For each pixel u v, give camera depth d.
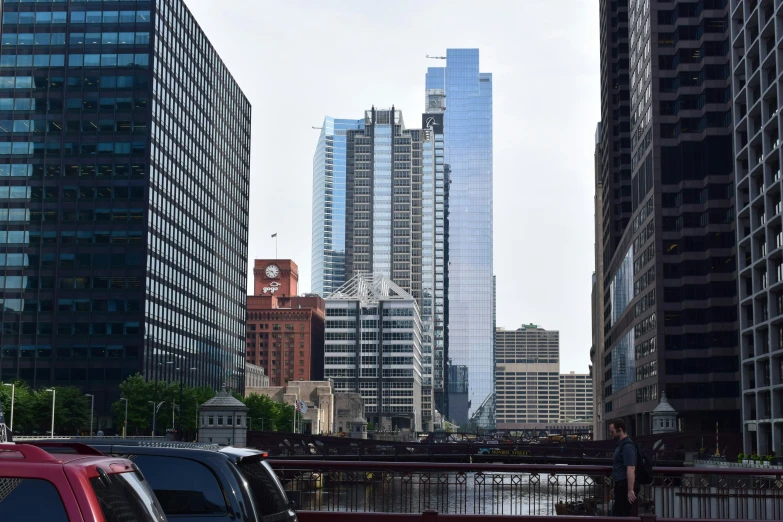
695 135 141.12
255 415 189.38
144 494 8.13
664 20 146.12
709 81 139.25
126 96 166.25
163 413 142.75
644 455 19.94
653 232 142.88
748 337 112.31
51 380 159.50
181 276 182.88
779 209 99.69
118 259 162.12
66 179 164.75
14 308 161.50
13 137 166.25
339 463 21.25
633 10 168.38
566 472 21.14
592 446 113.06
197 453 12.08
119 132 165.38
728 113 138.12
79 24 168.25
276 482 13.05
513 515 19.95
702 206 139.50
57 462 7.39
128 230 162.75
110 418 158.50
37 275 162.38
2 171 165.75
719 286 136.50
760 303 106.06
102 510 7.29
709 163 138.38
